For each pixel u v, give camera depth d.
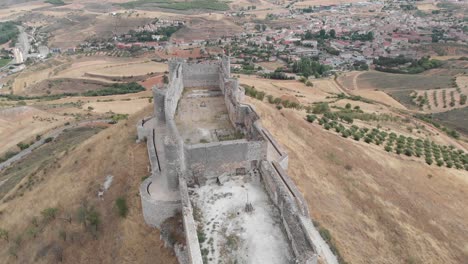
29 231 43.62
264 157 35.75
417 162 61.00
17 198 53.84
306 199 41.91
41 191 51.12
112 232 36.66
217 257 26.78
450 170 61.41
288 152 50.62
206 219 30.19
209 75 60.78
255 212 30.80
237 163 35.22
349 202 44.94
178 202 32.47
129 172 43.12
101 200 41.84
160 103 48.81
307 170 48.03
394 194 49.00
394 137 73.06
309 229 35.59
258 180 35.16
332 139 60.75
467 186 56.47
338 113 85.06
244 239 28.16
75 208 42.97
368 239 39.53
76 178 49.34
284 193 29.70
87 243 37.94
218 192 33.41
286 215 28.73
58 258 38.41
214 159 34.28
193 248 26.12
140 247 33.22
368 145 63.66
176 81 53.47
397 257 38.69
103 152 51.75
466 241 43.31
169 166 33.00
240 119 44.84
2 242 45.53
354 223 41.22
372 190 48.41
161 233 32.41
